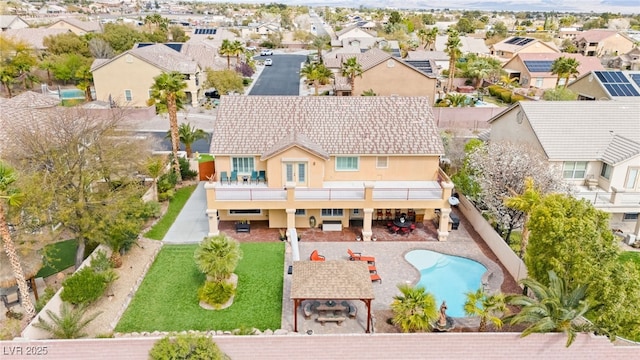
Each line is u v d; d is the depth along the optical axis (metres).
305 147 28.59
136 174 32.97
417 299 19.80
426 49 107.38
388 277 25.45
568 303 18.89
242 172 30.81
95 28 117.19
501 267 26.66
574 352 19.11
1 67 68.19
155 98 36.72
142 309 22.30
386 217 31.81
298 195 28.84
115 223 24.56
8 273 22.12
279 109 32.09
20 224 22.86
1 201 18.95
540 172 28.81
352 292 20.84
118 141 29.47
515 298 19.38
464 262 27.28
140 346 18.48
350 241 29.34
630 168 31.00
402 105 32.53
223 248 22.77
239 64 87.25
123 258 26.27
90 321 19.91
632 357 19.00
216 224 28.83
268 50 131.75
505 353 19.20
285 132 30.92
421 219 32.00
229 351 18.86
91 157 26.28
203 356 17.88
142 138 35.84
